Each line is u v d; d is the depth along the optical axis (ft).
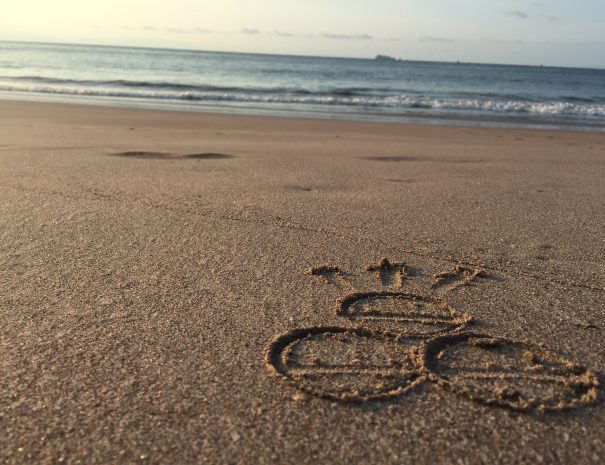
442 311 2.53
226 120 12.62
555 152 8.35
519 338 2.29
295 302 2.58
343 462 1.56
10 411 1.73
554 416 1.78
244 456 1.57
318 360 2.08
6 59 49.73
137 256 3.12
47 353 2.06
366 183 5.39
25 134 8.51
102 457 1.55
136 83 26.12
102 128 9.89
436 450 1.62
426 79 46.70
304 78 41.47
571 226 4.00
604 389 1.92
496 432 1.70
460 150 8.27
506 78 54.08
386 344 2.21
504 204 4.63
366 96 23.65
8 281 2.72
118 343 2.15
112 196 4.49
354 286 2.78
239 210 4.16
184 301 2.55
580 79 59.11
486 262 3.18
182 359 2.05
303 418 1.74
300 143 8.61
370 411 1.78
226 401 1.81
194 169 5.85
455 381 1.97
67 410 1.74
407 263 3.13
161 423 1.69
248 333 2.27
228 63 65.82
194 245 3.34
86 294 2.60
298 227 3.76
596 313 2.55
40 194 4.48
